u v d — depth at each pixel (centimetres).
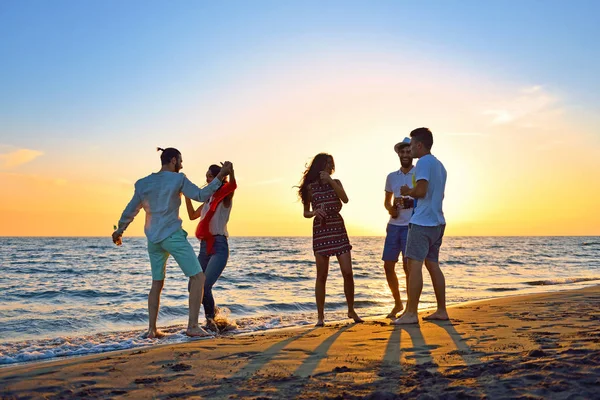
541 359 306
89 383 305
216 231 604
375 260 3284
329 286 1378
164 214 538
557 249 5666
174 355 385
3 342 584
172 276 1698
